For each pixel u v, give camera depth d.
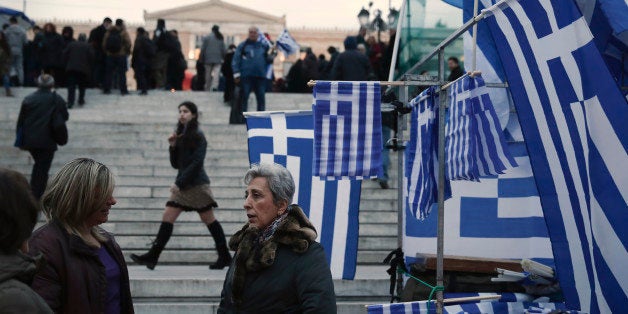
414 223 5.88
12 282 2.37
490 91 5.65
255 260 3.39
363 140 4.75
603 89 3.51
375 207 9.69
